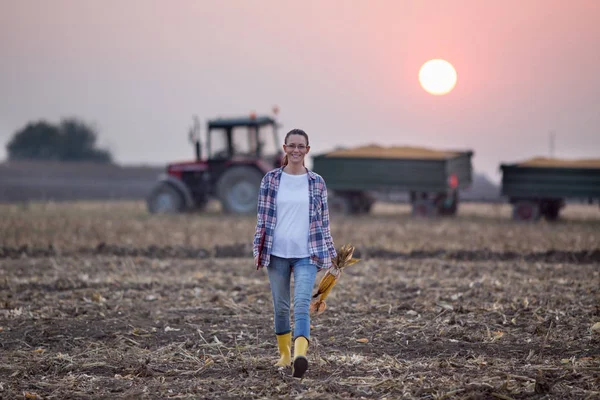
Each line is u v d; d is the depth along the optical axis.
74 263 23.97
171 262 24.30
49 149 157.62
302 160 11.28
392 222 39.25
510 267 22.42
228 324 15.05
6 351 13.00
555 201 42.50
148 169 131.62
